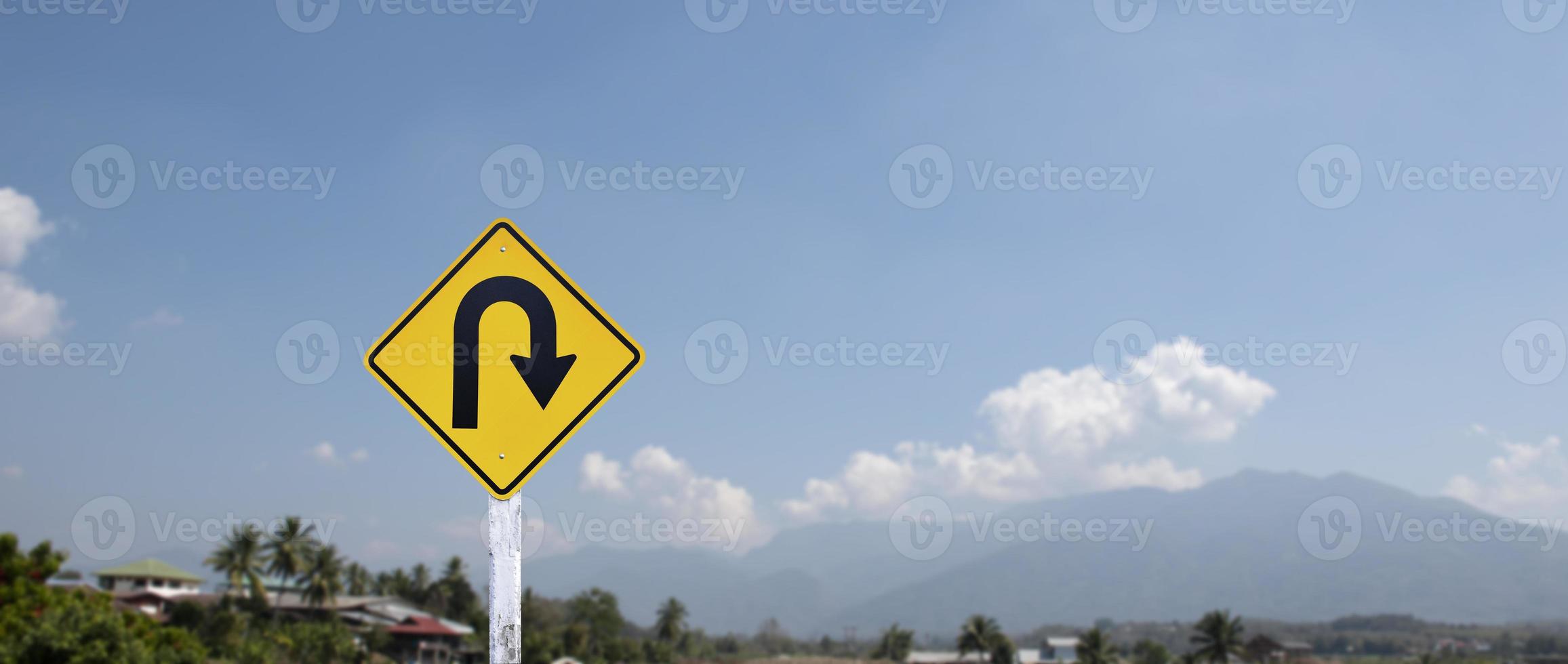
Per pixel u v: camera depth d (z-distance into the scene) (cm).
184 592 9744
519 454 497
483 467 494
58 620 2808
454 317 507
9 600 2797
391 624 9606
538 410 504
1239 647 12750
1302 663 15150
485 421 498
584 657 11569
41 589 2889
